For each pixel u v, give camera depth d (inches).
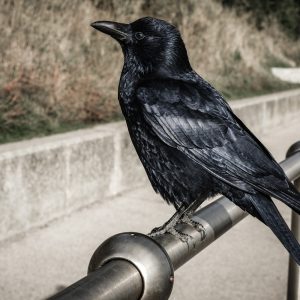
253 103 366.0
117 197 219.1
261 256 167.9
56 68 275.6
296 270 94.2
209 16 489.1
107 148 215.8
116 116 264.1
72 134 212.2
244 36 536.1
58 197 192.9
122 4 380.8
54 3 318.0
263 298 142.0
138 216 201.2
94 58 311.0
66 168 195.9
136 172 233.0
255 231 188.1
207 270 157.1
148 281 40.8
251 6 619.8
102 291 37.4
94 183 209.8
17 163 176.9
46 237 176.9
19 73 257.1
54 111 244.1
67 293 35.7
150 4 426.0
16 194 176.7
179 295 142.3
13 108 233.3
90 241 175.9
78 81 281.6
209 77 427.8
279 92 458.9
